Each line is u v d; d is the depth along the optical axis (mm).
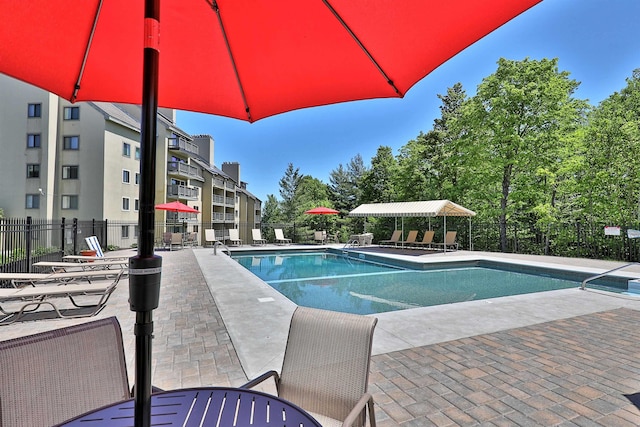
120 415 1389
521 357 3639
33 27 1485
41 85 1726
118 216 23359
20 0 1389
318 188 44062
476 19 1343
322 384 1870
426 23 1400
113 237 22766
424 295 8547
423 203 17219
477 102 17938
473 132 18391
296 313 2078
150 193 967
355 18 1486
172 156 30375
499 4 1264
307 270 12586
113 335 1758
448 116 26281
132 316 5281
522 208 17969
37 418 1434
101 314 5398
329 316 2014
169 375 3232
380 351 3787
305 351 1961
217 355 3703
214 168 41188
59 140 22391
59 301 6262
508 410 2637
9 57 1554
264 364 3451
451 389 2963
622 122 13945
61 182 22156
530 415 2568
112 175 22875
